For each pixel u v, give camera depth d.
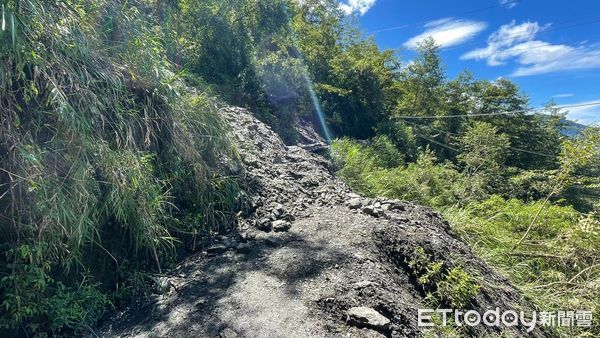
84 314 2.15
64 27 2.30
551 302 3.73
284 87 9.53
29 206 1.96
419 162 11.43
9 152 1.96
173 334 2.05
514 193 12.68
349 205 3.93
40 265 2.07
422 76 21.62
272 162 4.65
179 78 3.41
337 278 2.52
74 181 2.08
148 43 3.12
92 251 2.44
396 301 2.39
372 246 3.00
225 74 7.54
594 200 14.70
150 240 2.55
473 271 3.31
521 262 4.69
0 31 1.83
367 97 14.91
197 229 3.09
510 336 2.70
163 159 3.04
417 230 3.58
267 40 9.12
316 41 14.16
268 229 3.24
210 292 2.42
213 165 3.50
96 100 2.35
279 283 2.48
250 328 2.05
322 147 8.16
